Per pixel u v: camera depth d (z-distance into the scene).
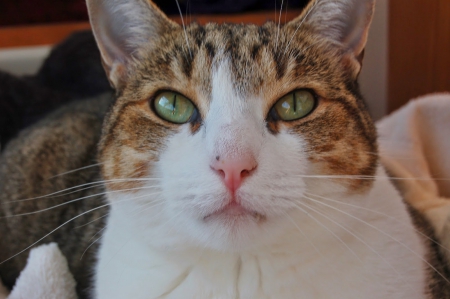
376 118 0.54
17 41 0.59
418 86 0.49
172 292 0.29
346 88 0.29
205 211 0.26
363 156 0.28
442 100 0.40
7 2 0.63
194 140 0.26
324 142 0.27
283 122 0.27
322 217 0.27
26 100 0.49
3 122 0.48
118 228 0.30
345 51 0.30
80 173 0.39
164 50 0.29
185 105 0.27
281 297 0.28
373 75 0.54
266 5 0.55
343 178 0.27
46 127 0.43
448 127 0.40
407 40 0.49
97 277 0.32
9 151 0.43
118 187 0.28
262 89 0.27
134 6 0.30
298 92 0.27
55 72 0.52
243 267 0.28
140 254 0.29
